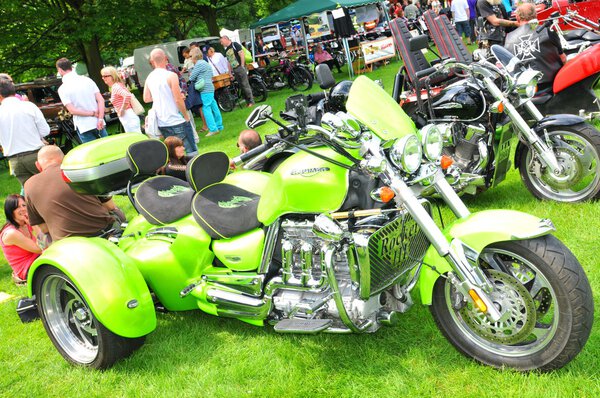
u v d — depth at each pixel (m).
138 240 3.71
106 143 3.75
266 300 3.11
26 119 6.92
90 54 18.19
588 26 7.90
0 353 3.84
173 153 5.31
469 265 2.54
